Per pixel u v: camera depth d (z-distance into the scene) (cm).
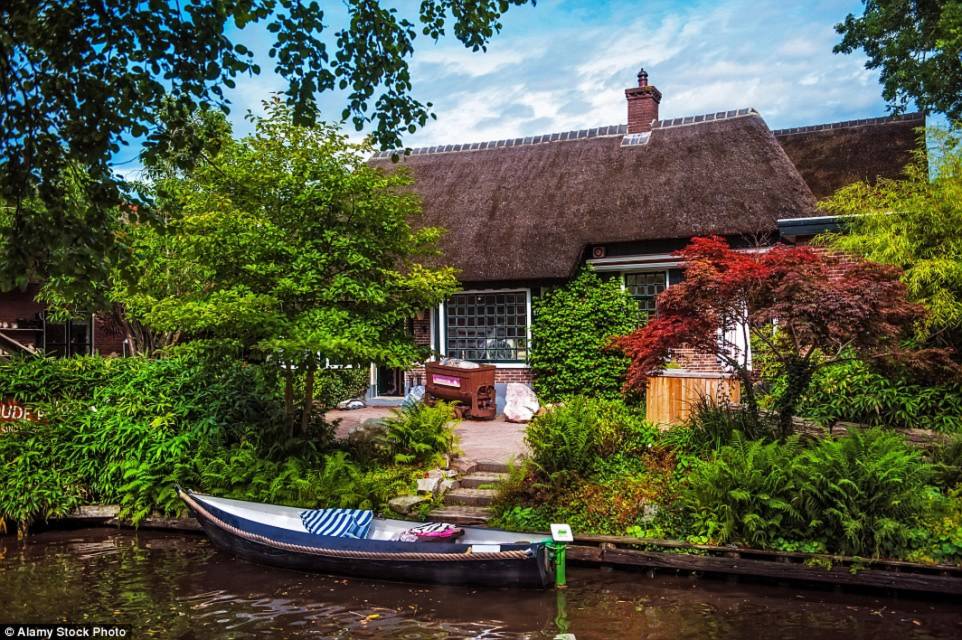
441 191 1852
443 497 975
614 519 861
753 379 1046
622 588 758
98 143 584
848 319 777
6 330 1894
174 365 1178
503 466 1055
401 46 731
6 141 584
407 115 743
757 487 800
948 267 1004
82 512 1041
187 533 1001
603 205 1645
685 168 1642
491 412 1511
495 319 1722
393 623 680
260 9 657
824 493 770
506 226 1692
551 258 1598
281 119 994
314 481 980
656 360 905
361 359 995
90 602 743
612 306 1571
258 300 923
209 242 948
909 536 746
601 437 961
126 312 1284
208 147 653
